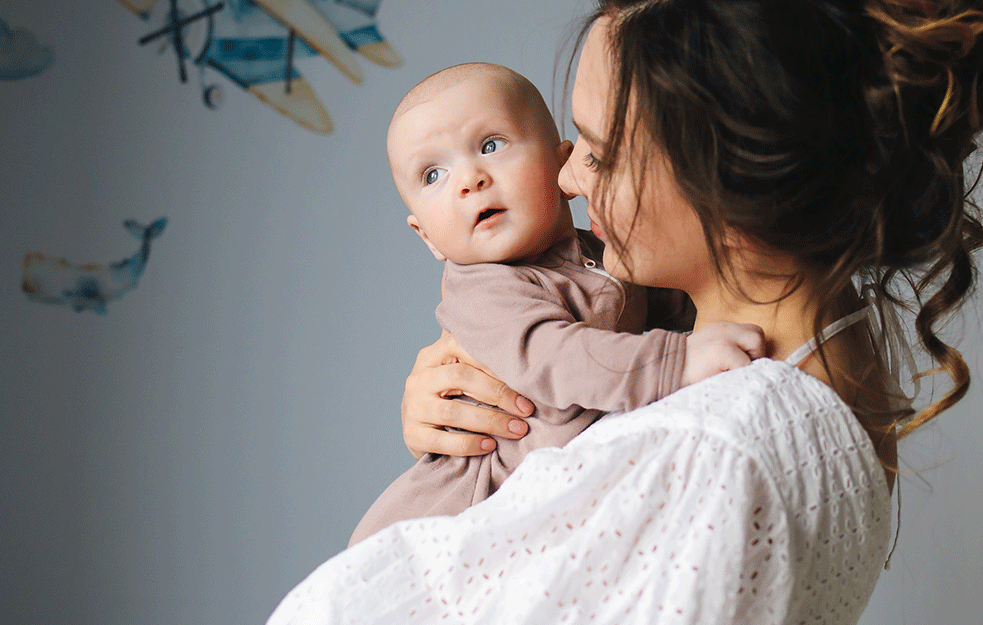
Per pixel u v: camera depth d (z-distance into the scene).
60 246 2.26
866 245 0.68
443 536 0.66
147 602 2.28
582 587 0.61
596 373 0.76
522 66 2.27
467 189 0.89
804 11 0.62
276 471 2.31
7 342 2.26
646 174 0.69
